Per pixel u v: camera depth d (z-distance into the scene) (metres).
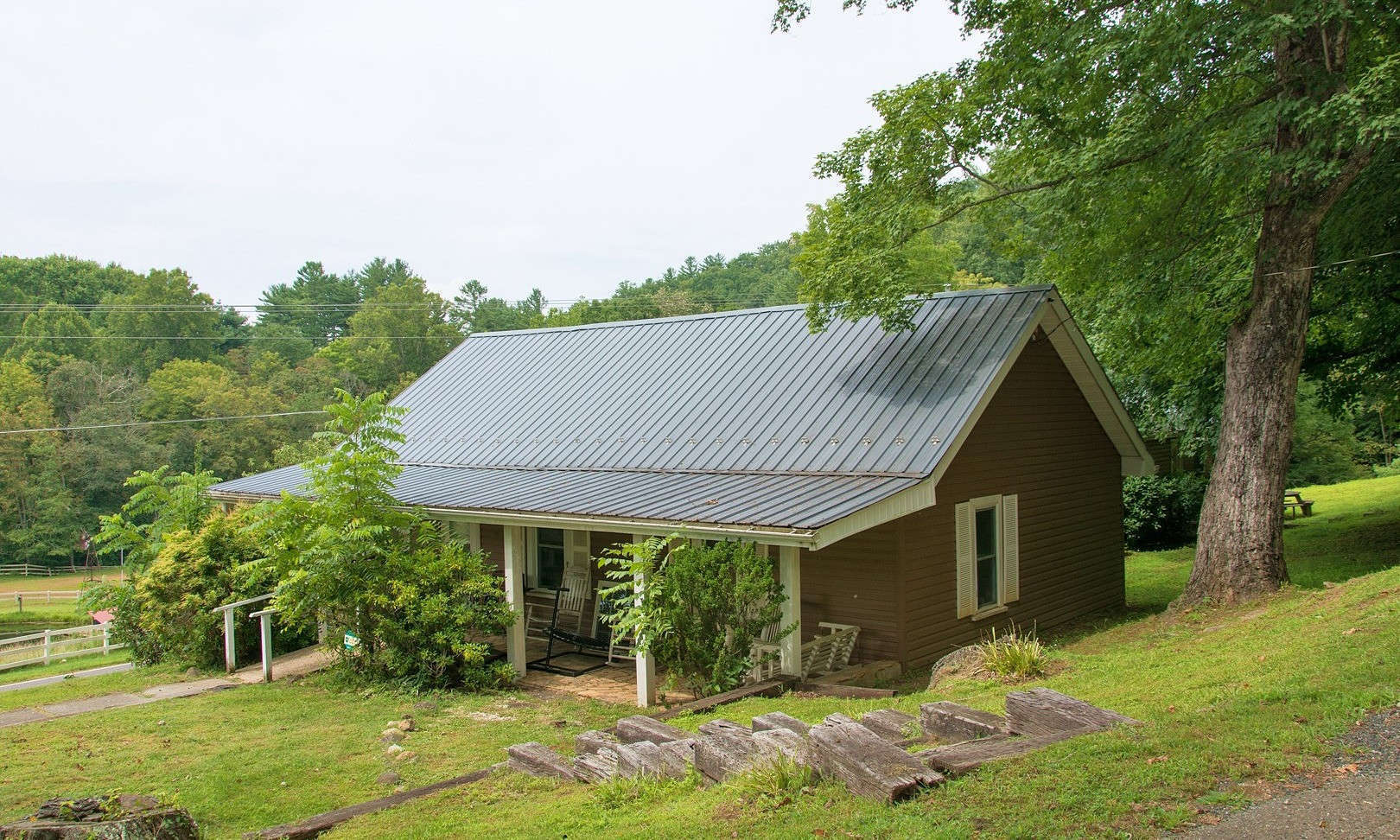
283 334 99.56
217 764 9.99
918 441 13.73
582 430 18.22
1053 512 16.70
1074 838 4.97
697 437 16.34
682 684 13.19
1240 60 12.26
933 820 5.38
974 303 16.33
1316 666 7.76
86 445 57.84
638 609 12.09
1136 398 23.92
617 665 14.88
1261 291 13.09
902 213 14.88
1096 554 18.00
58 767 10.05
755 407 16.47
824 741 6.48
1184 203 15.48
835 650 13.28
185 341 77.50
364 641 13.91
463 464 18.84
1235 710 6.77
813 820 5.73
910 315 15.84
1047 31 13.61
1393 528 21.36
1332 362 20.33
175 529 19.69
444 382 22.94
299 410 63.78
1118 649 11.32
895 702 10.12
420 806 8.03
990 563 15.26
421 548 14.74
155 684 15.22
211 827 8.23
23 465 57.25
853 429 14.69
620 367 20.05
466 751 10.20
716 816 6.19
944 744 7.18
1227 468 13.12
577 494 14.58
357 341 74.19
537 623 17.28
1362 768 5.58
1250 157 12.53
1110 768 5.78
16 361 69.75
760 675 12.14
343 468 14.00
